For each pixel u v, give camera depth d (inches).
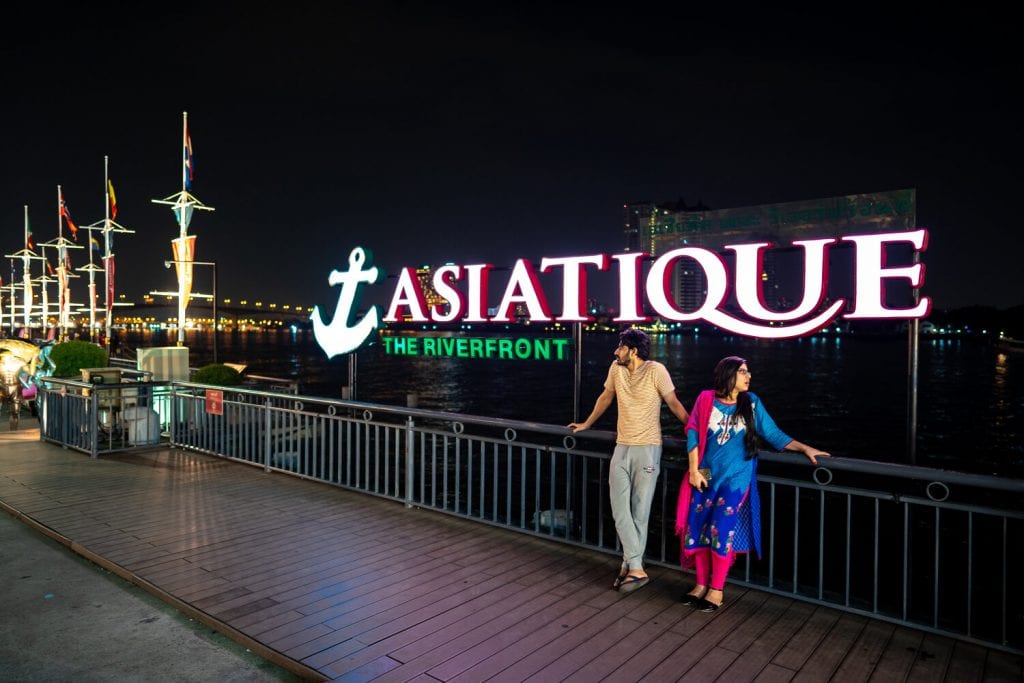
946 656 149.4
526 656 149.1
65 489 301.0
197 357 5595.5
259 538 232.8
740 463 170.9
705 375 4008.4
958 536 751.7
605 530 502.0
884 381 3991.1
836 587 494.9
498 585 190.7
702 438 172.1
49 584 196.4
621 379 190.2
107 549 219.8
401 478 719.1
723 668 143.8
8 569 208.7
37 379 428.1
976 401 3056.1
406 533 238.7
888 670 143.2
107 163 1408.7
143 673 146.3
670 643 155.3
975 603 436.1
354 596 182.5
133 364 709.9
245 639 157.6
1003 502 966.4
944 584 507.2
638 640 156.9
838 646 154.1
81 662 150.9
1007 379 4343.0
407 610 173.5
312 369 4345.5
